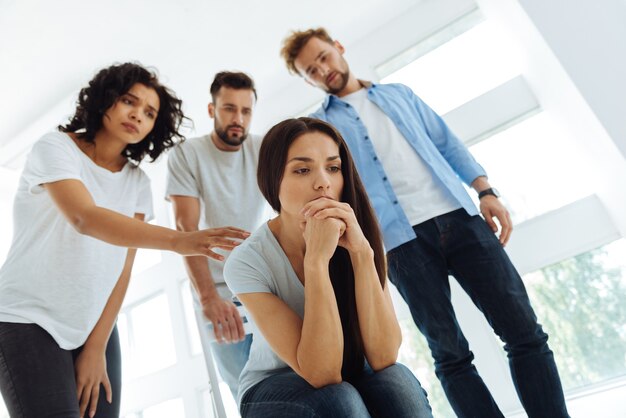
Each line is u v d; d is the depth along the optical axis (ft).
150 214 4.97
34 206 3.93
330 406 2.38
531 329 4.34
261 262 3.28
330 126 3.42
